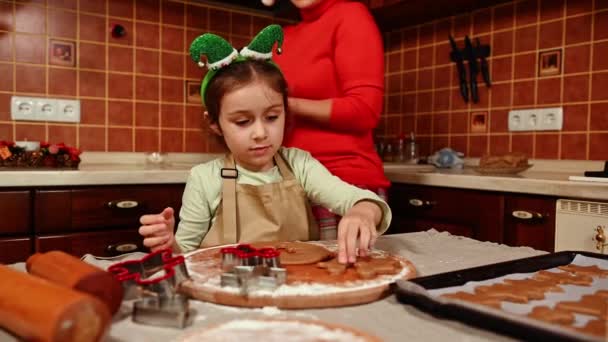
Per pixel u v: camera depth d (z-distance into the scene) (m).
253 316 0.48
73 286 0.42
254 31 2.36
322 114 1.15
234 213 0.92
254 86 0.85
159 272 0.57
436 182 1.75
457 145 2.21
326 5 1.23
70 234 1.54
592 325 0.46
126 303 0.51
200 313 0.50
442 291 0.56
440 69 2.27
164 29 2.14
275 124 0.89
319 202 0.97
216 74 0.91
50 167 1.67
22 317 0.36
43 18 1.90
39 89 1.91
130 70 2.08
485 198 1.60
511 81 1.99
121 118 2.06
